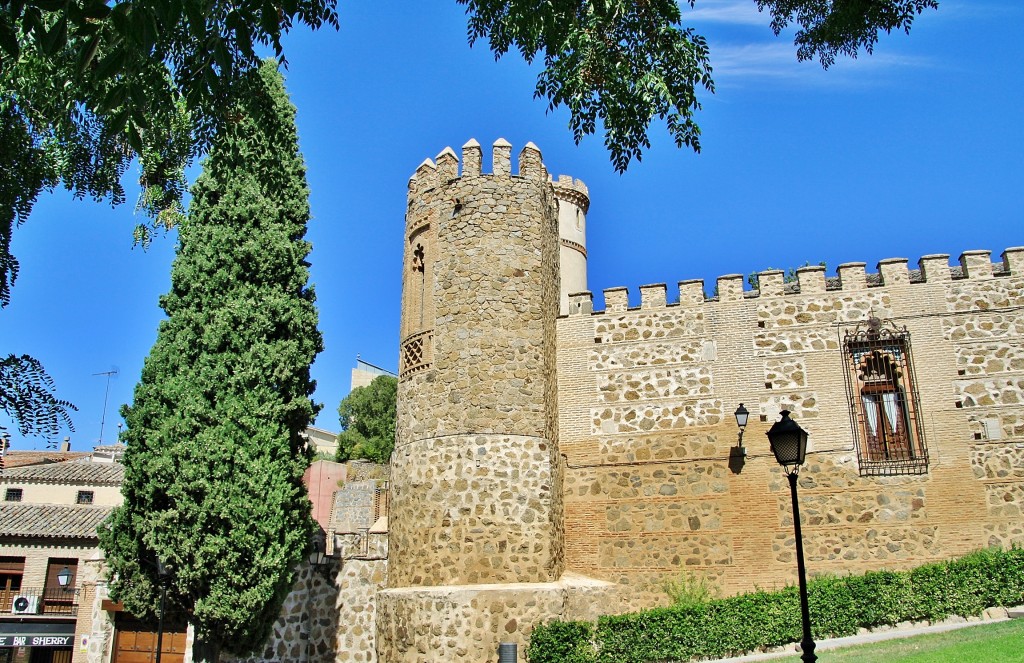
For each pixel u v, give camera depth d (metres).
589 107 10.93
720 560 21.31
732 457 22.02
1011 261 22.11
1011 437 20.84
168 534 18.06
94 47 6.48
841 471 21.36
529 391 21.36
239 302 20.02
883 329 22.22
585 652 18.09
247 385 19.44
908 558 20.45
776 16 13.43
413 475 21.14
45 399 6.54
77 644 28.31
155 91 7.95
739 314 23.17
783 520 21.30
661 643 18.20
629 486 22.38
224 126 10.30
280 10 8.48
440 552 19.91
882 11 12.64
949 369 21.59
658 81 10.19
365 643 22.95
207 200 21.17
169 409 18.97
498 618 18.81
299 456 20.25
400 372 23.12
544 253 22.95
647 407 22.94
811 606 18.34
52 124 10.83
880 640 16.56
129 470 18.92
